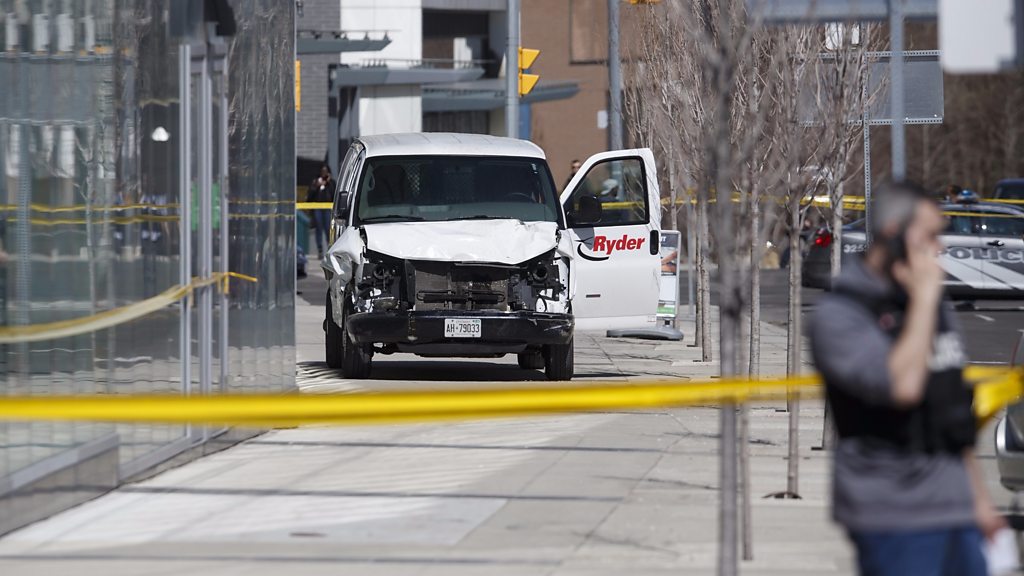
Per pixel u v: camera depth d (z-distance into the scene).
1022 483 34.09
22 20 36.25
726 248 26.22
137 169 40.28
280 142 52.25
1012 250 107.75
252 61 48.94
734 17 41.00
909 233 19.59
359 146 69.12
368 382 62.56
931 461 19.55
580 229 67.81
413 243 61.22
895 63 38.00
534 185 65.62
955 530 19.50
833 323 19.62
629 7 89.19
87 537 32.53
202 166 43.69
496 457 43.72
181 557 30.55
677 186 86.56
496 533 33.28
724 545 25.20
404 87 159.88
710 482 40.03
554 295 62.16
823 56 43.44
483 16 182.25
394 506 36.25
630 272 68.06
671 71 69.94
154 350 40.94
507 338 60.91
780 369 69.19
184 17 42.41
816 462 43.97
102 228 38.66
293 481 39.59
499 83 175.38
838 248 46.38
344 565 29.97
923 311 19.25
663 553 31.47
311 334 88.19
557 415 53.19
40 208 36.94
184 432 42.59
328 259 66.06
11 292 36.34
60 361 37.47
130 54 39.84
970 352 82.94
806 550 32.03
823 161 44.16
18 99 36.25
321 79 155.38
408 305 61.12
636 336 88.94
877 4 37.03
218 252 45.31
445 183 65.00
